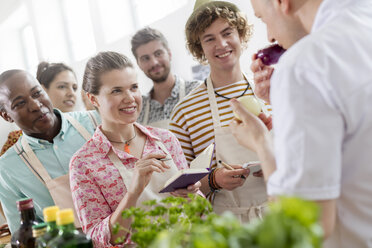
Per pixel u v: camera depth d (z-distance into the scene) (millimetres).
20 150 2145
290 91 816
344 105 807
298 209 507
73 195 1745
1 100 2080
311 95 804
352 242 879
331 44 839
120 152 1802
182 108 2326
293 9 974
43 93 2133
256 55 1533
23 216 1344
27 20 6188
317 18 933
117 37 4988
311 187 785
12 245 1337
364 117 812
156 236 884
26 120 2080
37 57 6188
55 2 5684
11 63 6340
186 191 1790
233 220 611
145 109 3748
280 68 861
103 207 1729
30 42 6305
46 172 2119
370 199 852
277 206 533
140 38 3586
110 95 1771
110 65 1776
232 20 2201
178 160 1970
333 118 803
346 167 862
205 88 2348
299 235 485
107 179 1749
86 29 5492
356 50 835
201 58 2434
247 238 539
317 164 782
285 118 818
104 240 1595
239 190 2133
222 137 2211
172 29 4164
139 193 1612
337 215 889
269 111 2229
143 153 1867
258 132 1003
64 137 2229
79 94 5453
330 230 810
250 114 1037
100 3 5074
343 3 913
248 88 2289
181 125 2322
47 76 3430
